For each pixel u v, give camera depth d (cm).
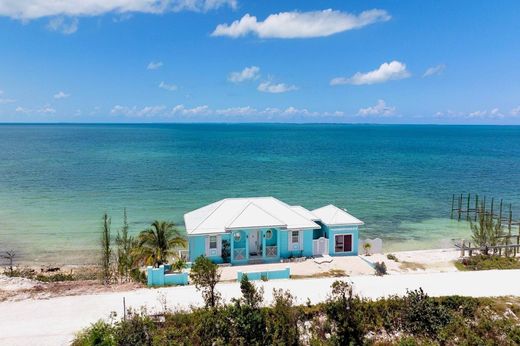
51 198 7119
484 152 16988
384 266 3344
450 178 9762
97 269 3809
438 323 2323
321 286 2866
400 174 10375
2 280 3078
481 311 2462
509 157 14800
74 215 5975
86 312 2470
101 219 5759
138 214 6088
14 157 13475
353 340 2128
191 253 3481
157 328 2209
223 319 2197
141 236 3369
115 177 9475
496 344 2191
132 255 3272
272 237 3650
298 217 3722
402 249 4722
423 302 2394
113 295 2736
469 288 2888
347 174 10294
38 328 2275
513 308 2497
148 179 9256
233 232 3519
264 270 3253
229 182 8962
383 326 2323
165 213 6162
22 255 4372
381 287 2886
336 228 3759
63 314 2447
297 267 3406
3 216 5894
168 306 2516
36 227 5378
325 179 9494
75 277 3469
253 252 3625
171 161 12838
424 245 4884
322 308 2352
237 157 14275
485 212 5284
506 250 4050
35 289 2864
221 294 2608
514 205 6969
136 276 3134
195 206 6625
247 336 2152
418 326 2328
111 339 2061
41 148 17425
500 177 9956
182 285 2956
